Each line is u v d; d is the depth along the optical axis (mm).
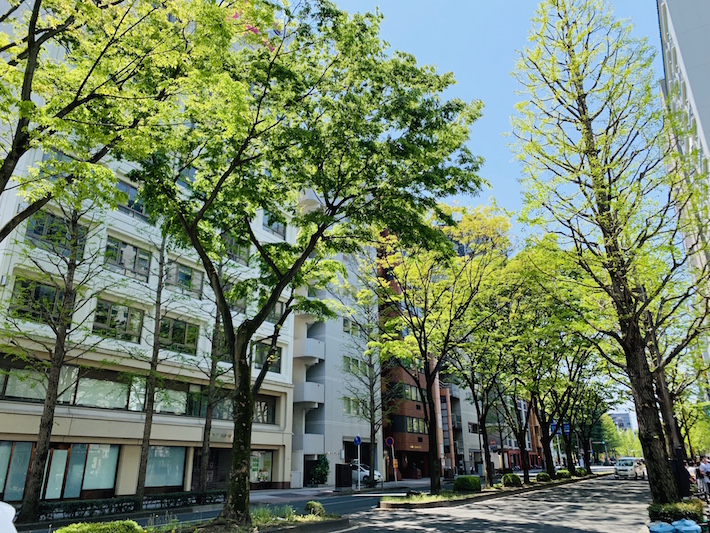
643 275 12250
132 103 8633
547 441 32469
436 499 17328
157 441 22781
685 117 11508
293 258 14273
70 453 19516
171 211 11914
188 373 24859
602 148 12164
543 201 12555
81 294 17984
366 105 11781
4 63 7621
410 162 11867
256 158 11438
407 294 20609
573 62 12766
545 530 11133
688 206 11422
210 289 27000
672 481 11305
